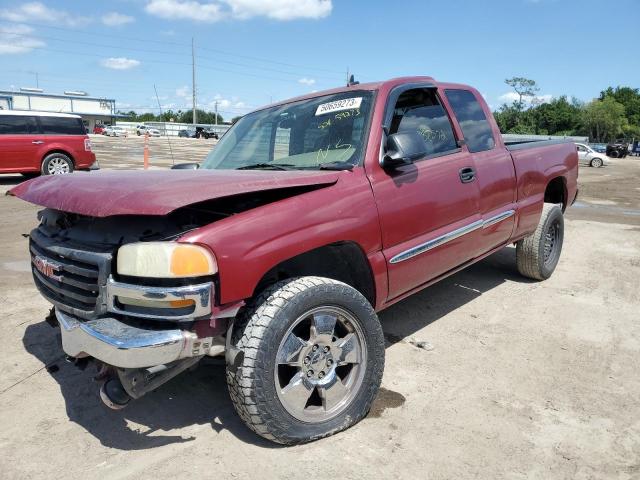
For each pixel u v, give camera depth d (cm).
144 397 326
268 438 264
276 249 259
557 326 437
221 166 396
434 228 362
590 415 303
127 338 233
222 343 262
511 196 458
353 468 257
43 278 292
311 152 353
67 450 275
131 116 9812
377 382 296
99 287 249
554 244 566
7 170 1399
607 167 3341
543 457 265
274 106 423
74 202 254
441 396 325
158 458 267
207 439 283
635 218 1018
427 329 432
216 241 240
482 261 639
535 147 509
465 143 412
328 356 280
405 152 315
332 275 331
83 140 1507
